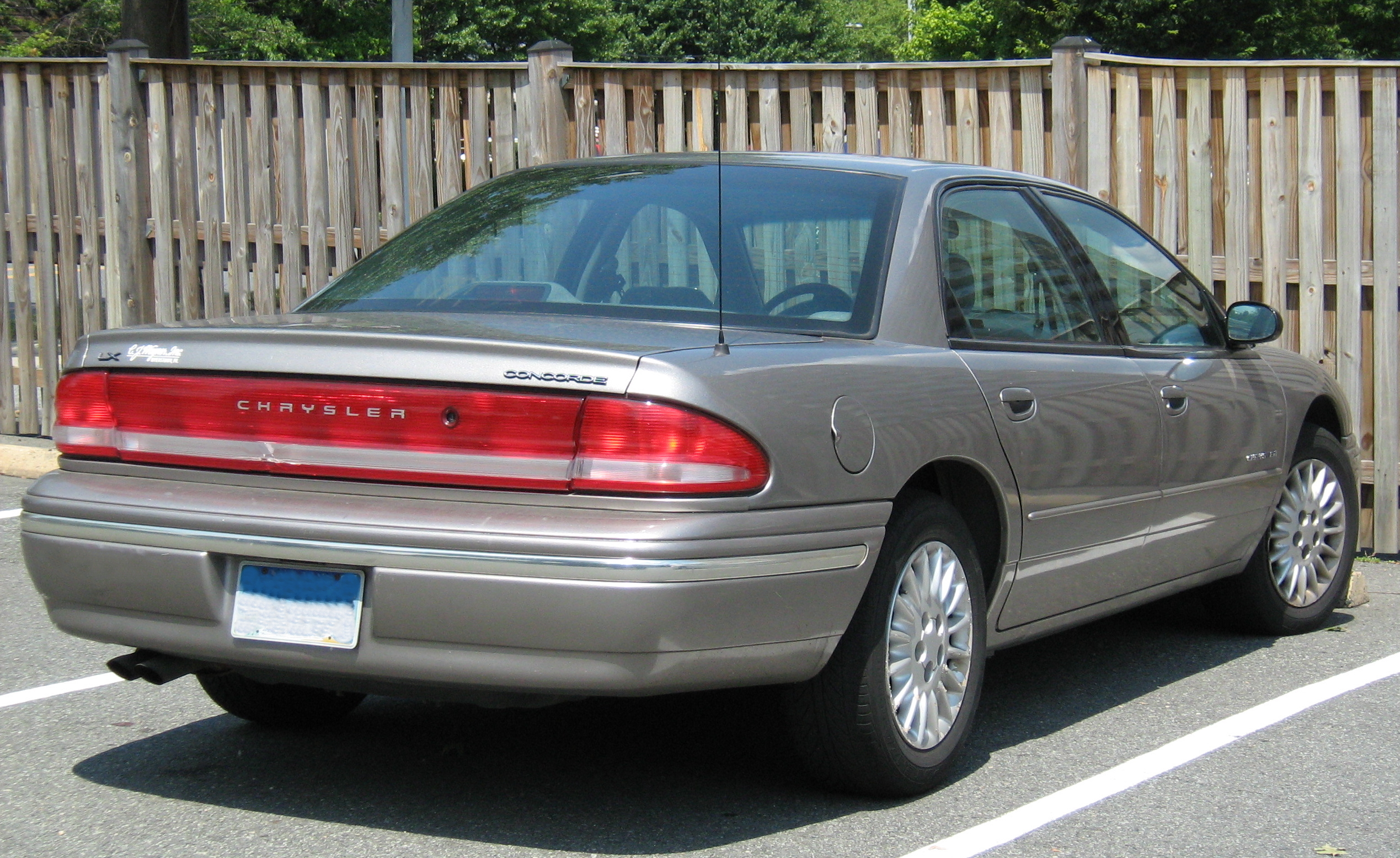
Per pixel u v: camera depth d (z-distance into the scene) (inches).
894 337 155.9
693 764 166.6
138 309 358.6
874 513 142.3
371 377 133.0
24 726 179.8
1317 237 287.1
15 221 370.9
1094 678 209.8
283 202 343.6
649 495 127.3
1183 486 195.6
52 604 146.9
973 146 299.0
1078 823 149.8
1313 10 1192.2
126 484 142.6
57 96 361.7
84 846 141.1
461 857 138.5
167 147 354.3
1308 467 233.5
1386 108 282.5
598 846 141.4
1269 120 287.7
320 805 152.7
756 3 319.0
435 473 131.1
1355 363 287.9
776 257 160.1
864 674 144.6
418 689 133.3
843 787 153.2
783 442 133.4
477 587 127.1
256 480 137.4
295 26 1254.3
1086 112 290.7
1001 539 163.9
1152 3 1175.6
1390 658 221.1
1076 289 187.3
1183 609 253.0
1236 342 213.6
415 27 1432.1
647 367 128.4
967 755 172.2
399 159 333.7
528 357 129.6
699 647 128.6
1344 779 165.0
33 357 374.6
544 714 186.4
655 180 174.9
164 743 173.6
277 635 134.7
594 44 1558.8
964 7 1428.4
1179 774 166.1
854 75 304.3
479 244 170.7
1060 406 171.0
